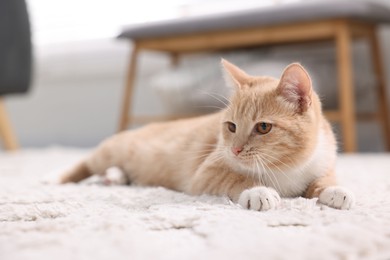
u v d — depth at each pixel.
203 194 0.77
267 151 0.75
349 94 1.37
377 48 1.57
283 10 1.41
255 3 1.90
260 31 1.49
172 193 0.78
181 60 1.97
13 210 0.68
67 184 0.93
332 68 1.55
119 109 2.16
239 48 1.75
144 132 0.96
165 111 1.89
